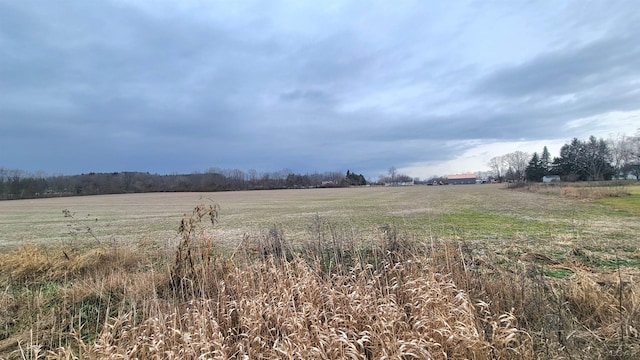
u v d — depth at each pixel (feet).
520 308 11.65
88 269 20.27
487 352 9.45
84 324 13.66
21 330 13.26
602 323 10.91
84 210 87.04
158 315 12.02
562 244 24.54
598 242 25.21
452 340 9.61
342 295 12.28
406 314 11.89
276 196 161.79
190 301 13.25
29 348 11.27
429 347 9.41
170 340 10.82
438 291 11.53
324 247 18.15
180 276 15.80
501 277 13.70
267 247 18.78
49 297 15.92
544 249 22.88
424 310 10.87
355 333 10.58
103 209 90.53
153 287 14.65
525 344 9.77
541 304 11.66
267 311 11.91
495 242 25.94
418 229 33.37
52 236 39.34
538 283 12.57
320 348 9.75
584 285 12.74
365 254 17.70
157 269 19.40
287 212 65.10
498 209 58.03
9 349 12.07
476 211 54.85
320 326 10.82
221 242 29.73
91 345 11.19
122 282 16.96
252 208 79.77
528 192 129.18
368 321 10.98
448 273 13.61
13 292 16.79
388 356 9.13
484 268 15.43
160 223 51.42
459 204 74.08
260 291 13.21
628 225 35.35
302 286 13.00
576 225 35.65
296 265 15.39
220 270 16.17
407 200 99.40
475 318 10.78
